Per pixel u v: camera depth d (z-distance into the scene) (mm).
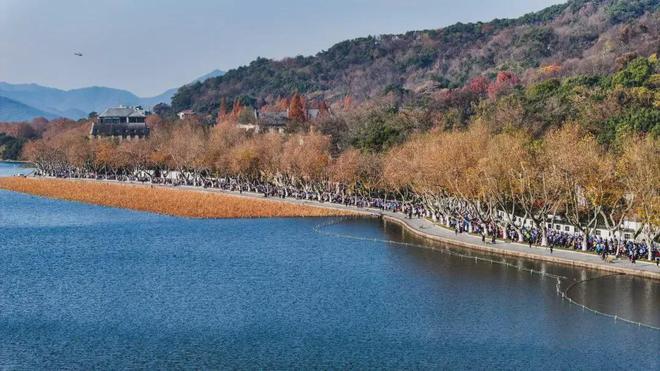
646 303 127812
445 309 124812
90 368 97812
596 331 113188
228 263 163750
